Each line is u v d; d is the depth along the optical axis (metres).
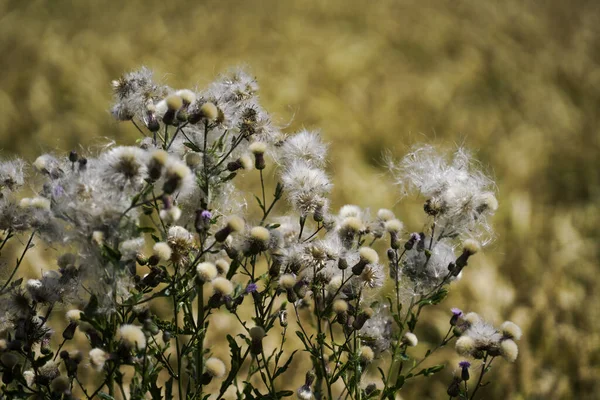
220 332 4.03
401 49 11.19
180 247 2.04
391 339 2.41
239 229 2.01
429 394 4.12
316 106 8.02
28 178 2.29
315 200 2.26
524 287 5.33
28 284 2.09
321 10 12.34
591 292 5.41
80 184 1.89
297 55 10.02
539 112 9.34
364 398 2.22
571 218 6.66
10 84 8.91
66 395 1.92
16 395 1.96
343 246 2.23
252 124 2.28
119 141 6.44
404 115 8.43
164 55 9.53
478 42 11.52
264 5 12.21
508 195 6.72
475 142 7.90
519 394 4.25
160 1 12.23
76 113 7.77
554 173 7.66
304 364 3.97
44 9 11.89
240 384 3.62
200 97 2.23
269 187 5.90
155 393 2.08
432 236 2.30
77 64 9.28
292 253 2.19
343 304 2.16
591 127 9.16
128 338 1.81
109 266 1.94
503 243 5.84
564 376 4.43
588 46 12.45
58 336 3.84
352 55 10.07
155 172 1.85
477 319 2.29
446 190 2.29
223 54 9.70
